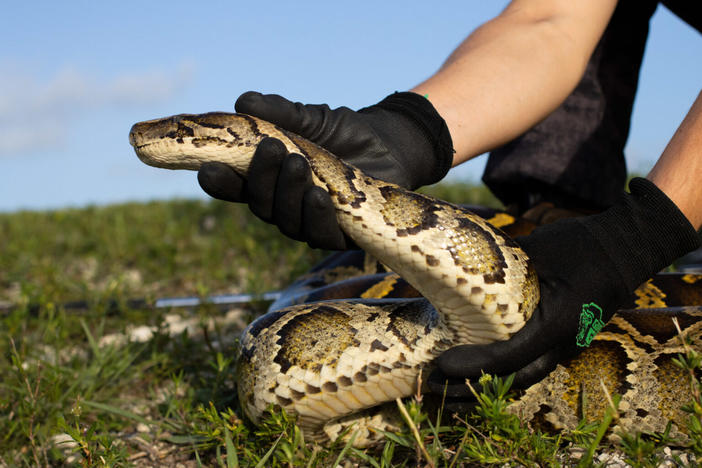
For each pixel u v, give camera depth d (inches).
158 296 65.9
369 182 30.9
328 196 29.1
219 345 45.0
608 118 45.6
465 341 30.5
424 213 30.4
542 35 36.3
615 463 30.0
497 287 29.7
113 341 41.6
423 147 32.6
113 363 40.3
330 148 31.4
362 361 31.4
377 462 31.6
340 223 31.0
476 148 34.9
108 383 39.9
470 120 34.4
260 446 31.4
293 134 31.0
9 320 46.2
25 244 97.1
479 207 46.6
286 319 32.8
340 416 32.1
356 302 33.2
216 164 30.0
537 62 35.7
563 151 45.5
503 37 36.4
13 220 136.6
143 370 42.2
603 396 31.9
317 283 47.2
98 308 51.8
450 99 34.5
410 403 28.4
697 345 32.1
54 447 34.1
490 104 34.8
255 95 30.0
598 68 45.4
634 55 45.5
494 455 28.5
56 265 76.7
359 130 31.6
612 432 31.8
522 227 44.8
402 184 32.2
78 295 62.8
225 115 31.3
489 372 29.7
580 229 30.9
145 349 43.8
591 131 45.4
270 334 32.5
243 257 77.6
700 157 30.6
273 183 29.1
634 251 30.2
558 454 31.2
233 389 38.9
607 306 30.4
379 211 30.5
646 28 45.3
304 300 41.4
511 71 35.3
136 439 34.9
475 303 29.8
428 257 30.0
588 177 45.4
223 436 32.0
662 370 31.9
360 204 30.5
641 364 32.1
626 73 45.6
